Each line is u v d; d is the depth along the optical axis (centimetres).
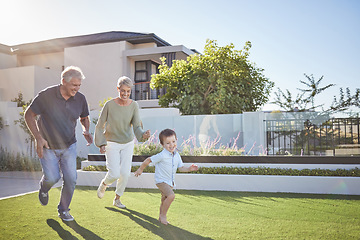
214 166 625
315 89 1162
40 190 371
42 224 339
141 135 420
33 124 340
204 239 284
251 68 1204
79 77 345
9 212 396
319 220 348
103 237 294
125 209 415
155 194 534
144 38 1767
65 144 361
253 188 564
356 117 782
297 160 584
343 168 561
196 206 430
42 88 1692
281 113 913
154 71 1872
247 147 942
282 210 402
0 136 1250
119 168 423
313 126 828
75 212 397
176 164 372
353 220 347
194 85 1148
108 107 416
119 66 1744
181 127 1059
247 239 282
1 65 1945
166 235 298
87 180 651
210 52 1184
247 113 949
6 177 831
